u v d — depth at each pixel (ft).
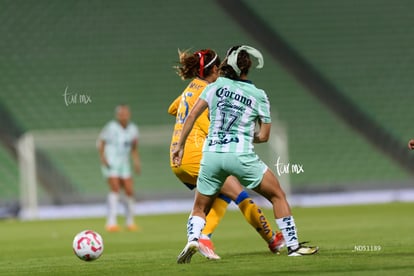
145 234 194.90
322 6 380.78
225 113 100.89
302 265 94.53
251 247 137.80
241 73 102.42
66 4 372.79
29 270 106.52
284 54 364.79
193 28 369.50
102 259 119.14
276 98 351.46
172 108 120.06
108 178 219.20
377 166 335.06
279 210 105.19
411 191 328.08
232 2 378.32
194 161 112.16
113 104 344.28
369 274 83.71
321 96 353.72
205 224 105.29
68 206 311.47
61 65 353.72
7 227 244.63
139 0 376.48
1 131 327.88
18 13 368.68
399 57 369.30
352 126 346.33
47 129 334.65
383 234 159.33
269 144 331.36
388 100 354.95
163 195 316.40
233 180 112.68
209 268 95.30
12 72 349.61
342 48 368.68
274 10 377.71
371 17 380.17
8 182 313.32
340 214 244.83
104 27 366.84
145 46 362.53
